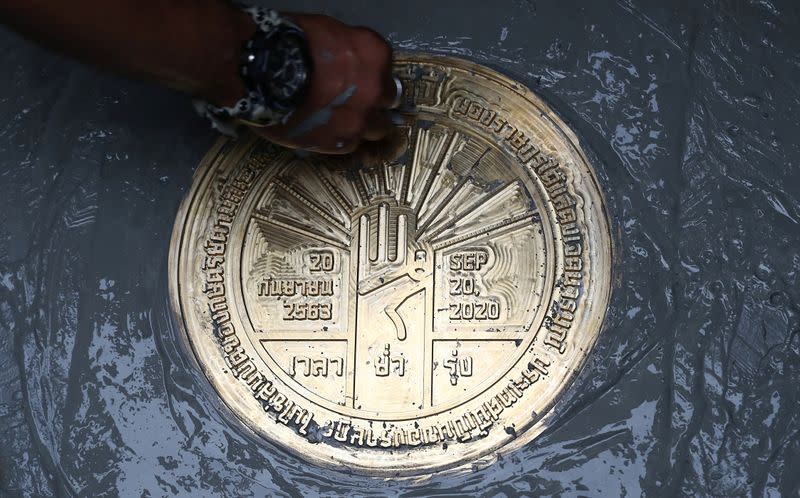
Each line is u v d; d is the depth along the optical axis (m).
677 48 1.10
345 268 1.10
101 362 1.09
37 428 1.09
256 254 1.10
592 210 1.08
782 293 1.06
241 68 0.99
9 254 1.12
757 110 1.08
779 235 1.07
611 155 1.09
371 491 1.06
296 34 0.99
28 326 1.10
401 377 1.08
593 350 1.06
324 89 1.01
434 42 1.11
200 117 1.12
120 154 1.12
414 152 1.11
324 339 1.09
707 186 1.08
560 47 1.11
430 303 1.09
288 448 1.07
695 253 1.07
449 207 1.10
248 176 1.11
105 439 1.08
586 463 1.05
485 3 1.12
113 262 1.11
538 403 1.06
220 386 1.08
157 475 1.07
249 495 1.07
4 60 1.14
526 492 1.05
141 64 0.96
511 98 1.10
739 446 1.04
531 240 1.09
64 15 0.92
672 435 1.04
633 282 1.07
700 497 1.03
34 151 1.13
